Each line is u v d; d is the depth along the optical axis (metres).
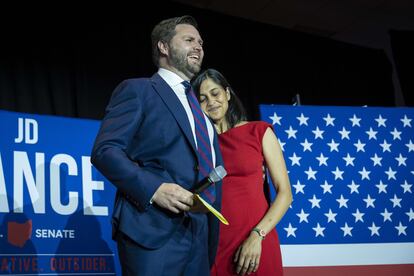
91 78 4.21
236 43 5.05
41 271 2.55
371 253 2.93
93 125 2.83
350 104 5.45
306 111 3.10
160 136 1.69
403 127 3.16
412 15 5.39
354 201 2.99
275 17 5.28
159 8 4.68
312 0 5.05
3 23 3.94
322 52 5.47
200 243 1.68
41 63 4.04
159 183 1.58
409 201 3.03
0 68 3.87
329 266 2.88
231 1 4.98
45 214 2.62
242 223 2.24
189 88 1.86
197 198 1.52
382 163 3.08
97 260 2.67
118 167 1.58
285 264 2.84
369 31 5.57
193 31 1.94
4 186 2.56
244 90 4.98
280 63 5.21
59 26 4.16
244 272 2.13
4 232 2.51
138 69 4.43
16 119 2.66
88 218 2.71
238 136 2.39
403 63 5.54
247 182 2.31
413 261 2.95
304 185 2.97
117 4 4.46
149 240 1.59
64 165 2.72
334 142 3.07
